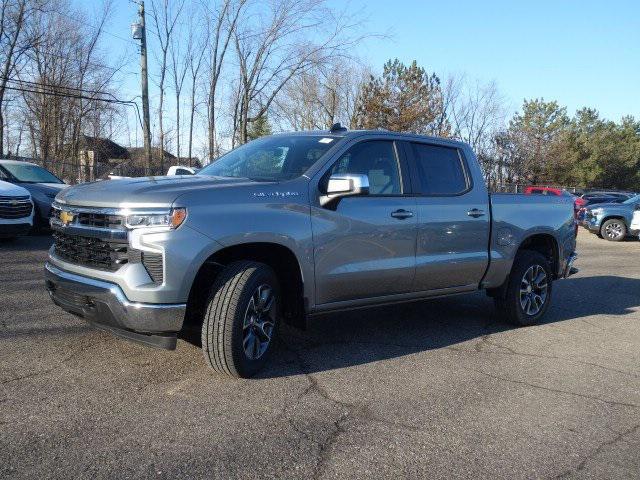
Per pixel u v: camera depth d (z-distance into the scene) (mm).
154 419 3520
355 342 5391
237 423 3527
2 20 29688
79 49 31859
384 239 4918
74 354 4574
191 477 2900
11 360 4379
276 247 4309
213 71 25812
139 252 3779
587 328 6441
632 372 4930
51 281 4285
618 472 3184
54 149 32562
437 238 5340
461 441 3463
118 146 37875
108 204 3904
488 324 6355
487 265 5824
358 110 30375
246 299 4039
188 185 4129
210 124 26406
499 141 36469
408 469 3104
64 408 3607
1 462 2941
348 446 3322
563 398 4246
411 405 3961
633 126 64688
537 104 52938
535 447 3438
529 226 6195
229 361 4043
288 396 3982
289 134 5449
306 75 28969
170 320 3789
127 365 4391
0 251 9523
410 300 5367
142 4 22672
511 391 4332
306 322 4602
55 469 2902
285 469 3033
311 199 4488
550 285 6527
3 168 12266
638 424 3846
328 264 4566
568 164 50406
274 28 24641
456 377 4574
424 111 28641
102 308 3887
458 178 5742
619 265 12297
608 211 18688
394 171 5203
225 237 3949
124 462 3004
